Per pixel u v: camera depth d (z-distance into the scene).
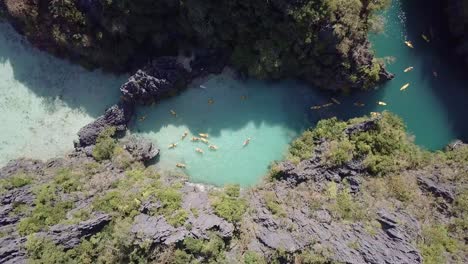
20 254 34.59
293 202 39.56
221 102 43.38
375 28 43.50
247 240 36.69
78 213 37.44
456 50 43.94
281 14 38.72
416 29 44.31
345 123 42.19
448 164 41.41
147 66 41.75
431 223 37.62
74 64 43.75
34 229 36.28
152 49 43.00
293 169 40.94
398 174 40.72
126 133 43.34
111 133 42.28
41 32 41.69
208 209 38.22
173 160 42.94
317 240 35.66
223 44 41.84
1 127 43.62
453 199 38.50
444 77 43.97
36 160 42.91
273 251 35.22
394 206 38.50
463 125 43.59
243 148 43.03
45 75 43.84
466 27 42.62
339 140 41.34
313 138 42.53
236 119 43.28
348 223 37.28
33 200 38.72
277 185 41.16
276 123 43.28
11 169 41.81
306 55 40.66
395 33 44.09
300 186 40.62
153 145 43.06
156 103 43.31
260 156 42.97
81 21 40.22
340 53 39.97
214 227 35.84
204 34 40.47
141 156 42.00
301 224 37.31
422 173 40.91
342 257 34.22
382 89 43.47
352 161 40.75
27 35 42.75
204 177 42.75
